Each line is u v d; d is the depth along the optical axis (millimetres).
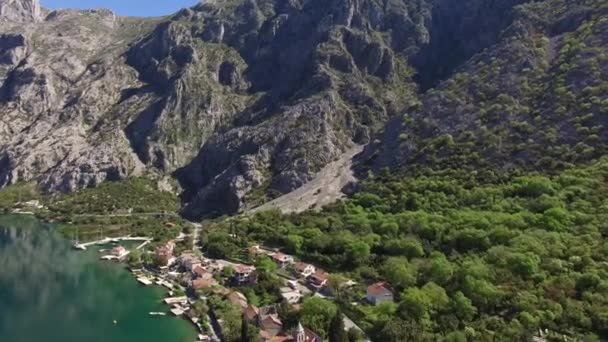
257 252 161125
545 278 108375
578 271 108688
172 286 146625
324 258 147500
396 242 138500
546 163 158375
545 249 116062
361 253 140375
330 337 97438
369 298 117438
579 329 95000
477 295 106188
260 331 104062
